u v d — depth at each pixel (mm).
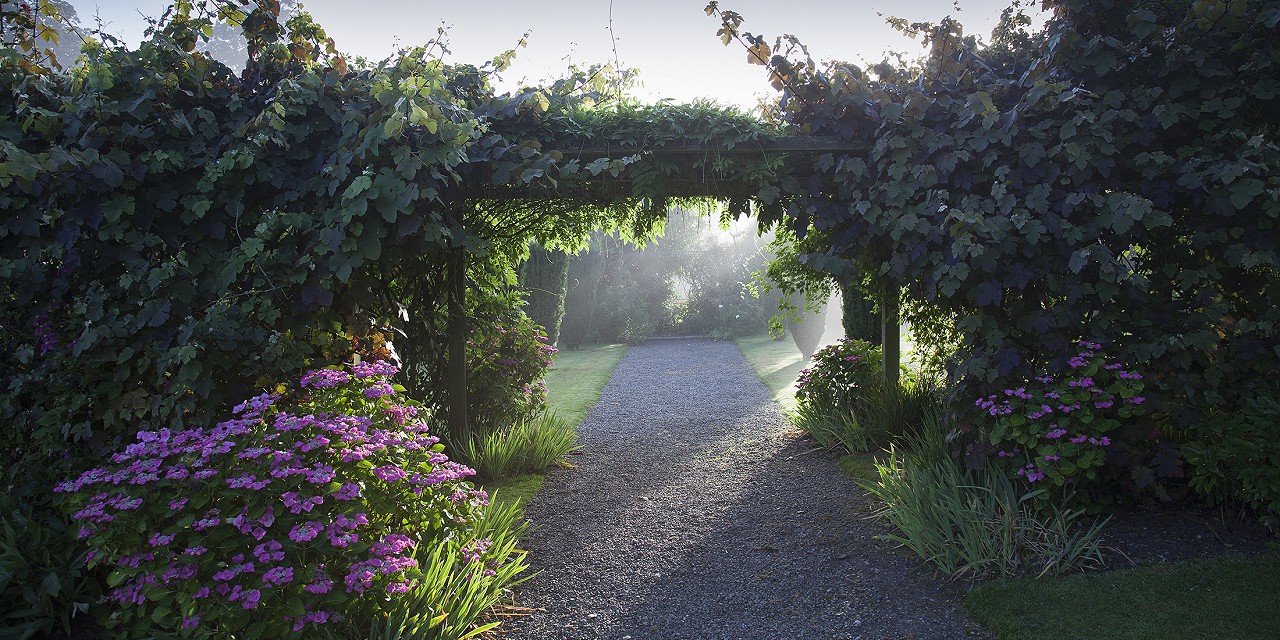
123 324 3105
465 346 5129
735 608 3014
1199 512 3420
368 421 2604
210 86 3482
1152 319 3512
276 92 3494
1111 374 3434
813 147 3891
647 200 4082
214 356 3068
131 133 3246
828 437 5438
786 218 4484
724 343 15836
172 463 2535
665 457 5605
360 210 3191
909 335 5309
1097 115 3547
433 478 2596
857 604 2955
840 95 3795
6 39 3555
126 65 3336
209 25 3641
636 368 11672
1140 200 3326
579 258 14742
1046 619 2662
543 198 4227
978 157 3695
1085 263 3328
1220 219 3490
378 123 3379
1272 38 3402
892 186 3678
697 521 4102
